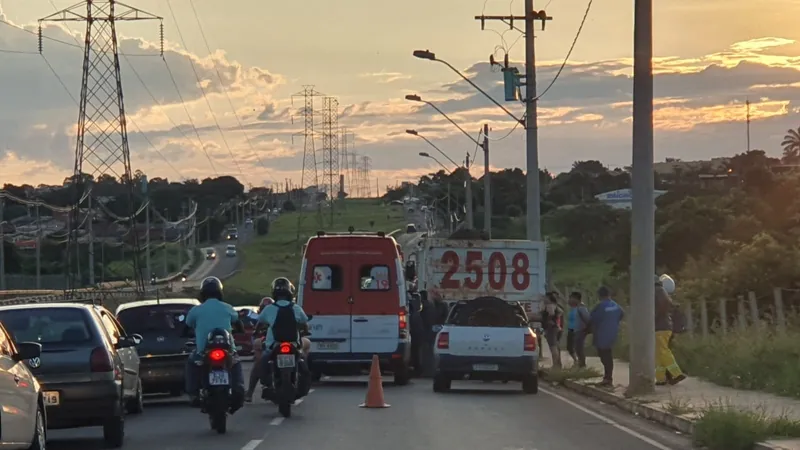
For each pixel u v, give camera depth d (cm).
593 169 15912
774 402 1764
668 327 2147
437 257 3100
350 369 2508
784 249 3725
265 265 12594
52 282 8675
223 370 1517
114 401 1371
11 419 1022
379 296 2508
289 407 1734
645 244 1975
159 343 2019
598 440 1438
